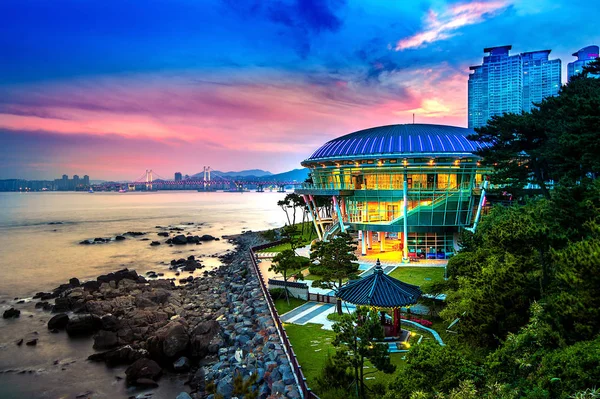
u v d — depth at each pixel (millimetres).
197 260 112438
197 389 39438
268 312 50125
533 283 28234
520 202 60312
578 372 16109
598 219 24531
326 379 28281
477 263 36562
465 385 17828
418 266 66625
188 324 54469
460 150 70500
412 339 36688
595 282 19781
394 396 20312
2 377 43562
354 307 48594
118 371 44625
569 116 40656
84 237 159875
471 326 28875
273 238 116125
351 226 78812
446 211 72312
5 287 82688
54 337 54812
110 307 63219
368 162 74125
